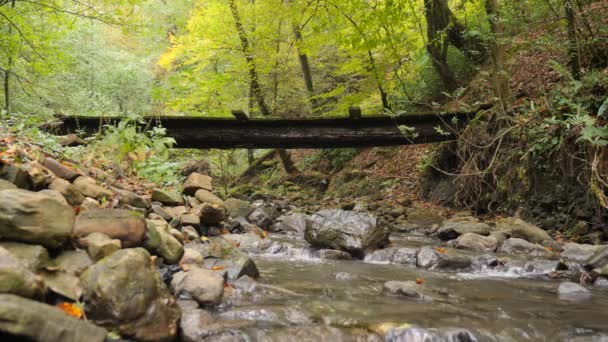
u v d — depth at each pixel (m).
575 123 5.84
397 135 8.84
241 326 2.74
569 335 2.89
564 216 6.68
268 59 13.27
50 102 15.47
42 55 9.77
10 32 9.30
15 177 3.33
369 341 2.70
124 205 4.29
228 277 3.81
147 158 6.48
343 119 8.77
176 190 6.27
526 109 7.45
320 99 15.87
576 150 6.60
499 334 2.85
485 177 8.34
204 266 3.89
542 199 7.07
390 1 9.22
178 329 2.61
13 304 1.95
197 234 5.18
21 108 13.92
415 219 8.28
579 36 7.14
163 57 16.23
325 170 14.80
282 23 13.72
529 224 6.52
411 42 11.11
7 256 2.26
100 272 2.48
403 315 3.14
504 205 7.86
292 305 3.28
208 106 12.53
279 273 4.46
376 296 3.65
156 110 12.77
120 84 21.08
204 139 8.79
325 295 3.63
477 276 4.61
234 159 17.80
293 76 15.38
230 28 12.80
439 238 6.88
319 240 5.80
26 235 2.69
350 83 14.68
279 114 15.72
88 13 9.17
